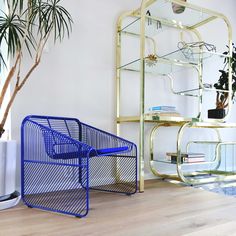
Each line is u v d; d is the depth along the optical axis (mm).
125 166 2209
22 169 1540
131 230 1136
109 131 2178
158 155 2471
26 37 1698
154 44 2488
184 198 1687
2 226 1187
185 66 2459
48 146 1466
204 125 2182
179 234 1091
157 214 1354
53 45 1945
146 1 1905
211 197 1715
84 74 2076
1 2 1851
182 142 2656
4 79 1800
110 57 2213
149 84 2459
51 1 1781
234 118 3045
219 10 3000
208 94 2830
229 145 3004
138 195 1765
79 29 2068
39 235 1082
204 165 2811
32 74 1858
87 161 1313
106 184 2109
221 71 2627
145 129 2398
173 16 2389
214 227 1171
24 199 1530
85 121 2068
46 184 1836
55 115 1938
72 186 1933
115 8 2258
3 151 1461
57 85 1955
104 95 2166
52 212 1392
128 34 2342
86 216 1318
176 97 2619
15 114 1784
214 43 2926
